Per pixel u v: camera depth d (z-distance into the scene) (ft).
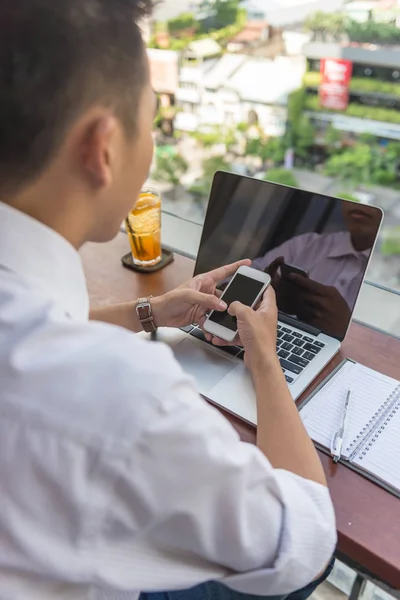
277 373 1.99
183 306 2.50
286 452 1.67
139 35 1.19
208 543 1.21
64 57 1.03
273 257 2.71
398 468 1.87
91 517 1.03
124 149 1.26
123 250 3.39
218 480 1.15
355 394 2.19
